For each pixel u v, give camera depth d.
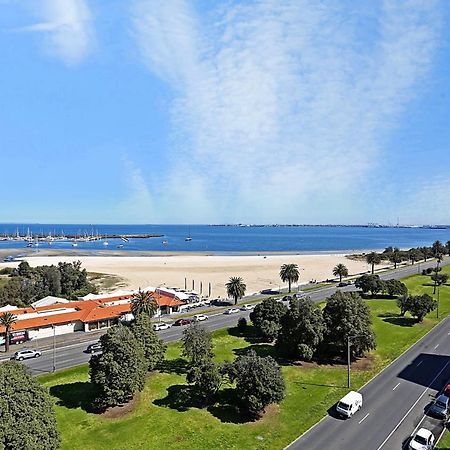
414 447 45.28
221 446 47.12
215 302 130.50
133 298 110.62
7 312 93.44
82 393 61.62
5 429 39.84
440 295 133.38
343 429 50.47
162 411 55.84
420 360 74.50
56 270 138.62
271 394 52.69
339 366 71.88
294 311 74.50
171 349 81.44
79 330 98.88
